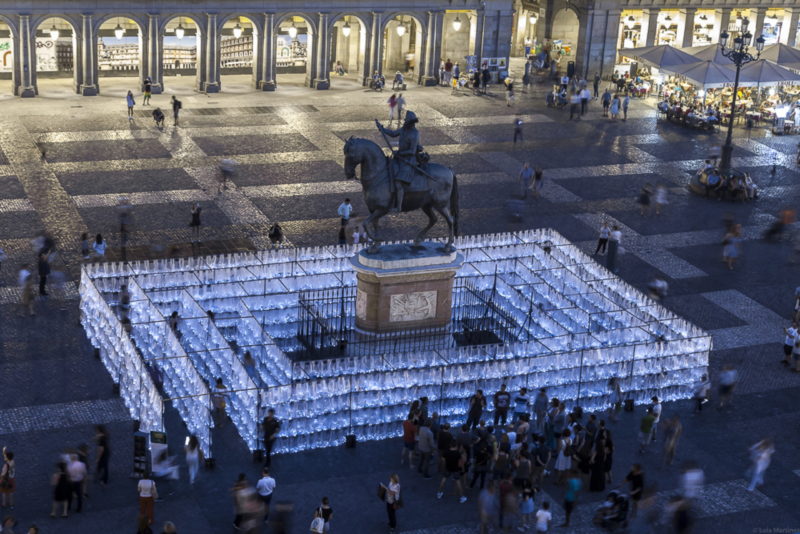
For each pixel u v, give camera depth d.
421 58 84.06
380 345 42.44
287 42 86.56
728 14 92.06
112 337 39.94
